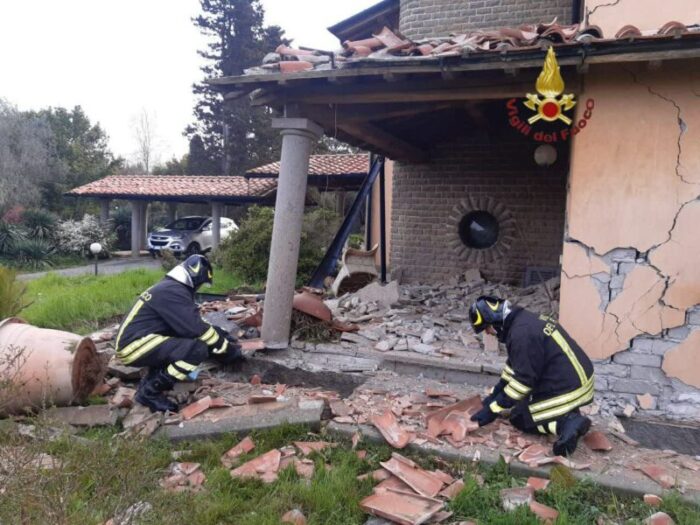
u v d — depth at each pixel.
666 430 4.63
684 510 3.35
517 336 4.00
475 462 3.90
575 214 5.07
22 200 25.31
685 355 4.85
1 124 26.95
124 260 22.61
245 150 38.31
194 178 23.47
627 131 4.89
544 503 3.53
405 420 4.52
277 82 5.41
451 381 5.55
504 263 9.27
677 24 4.48
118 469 2.94
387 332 6.51
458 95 5.26
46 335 4.86
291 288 6.04
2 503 2.50
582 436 4.14
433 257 9.73
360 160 17.28
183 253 22.05
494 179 9.30
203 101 39.25
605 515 3.38
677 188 4.80
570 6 8.52
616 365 5.04
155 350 4.59
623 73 4.86
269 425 4.38
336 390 5.38
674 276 4.84
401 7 9.73
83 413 4.60
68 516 2.53
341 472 3.77
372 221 12.34
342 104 5.96
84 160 34.66
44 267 20.06
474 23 9.01
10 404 4.41
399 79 5.27
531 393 4.14
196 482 3.73
